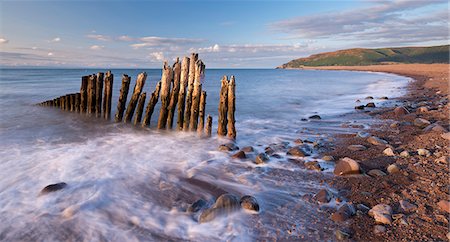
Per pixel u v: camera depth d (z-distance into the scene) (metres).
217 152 7.70
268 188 5.33
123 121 11.62
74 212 4.54
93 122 11.78
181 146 8.38
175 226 4.15
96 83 12.55
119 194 5.22
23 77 56.03
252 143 8.72
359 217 4.08
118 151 7.93
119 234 3.97
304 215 4.29
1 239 3.86
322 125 11.04
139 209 4.68
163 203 4.90
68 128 10.84
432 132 7.96
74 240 3.85
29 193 5.27
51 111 14.03
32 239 3.87
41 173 6.24
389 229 3.73
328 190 4.96
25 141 9.03
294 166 6.41
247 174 6.06
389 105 15.23
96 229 4.09
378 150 7.04
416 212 4.06
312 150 7.51
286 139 9.13
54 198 5.02
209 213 4.24
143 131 10.29
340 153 7.14
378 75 59.19
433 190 4.63
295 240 3.68
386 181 5.17
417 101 16.00
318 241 3.63
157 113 14.76
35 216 4.46
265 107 17.50
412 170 5.55
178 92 10.12
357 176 5.52
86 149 8.12
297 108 16.95
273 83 43.28
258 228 3.98
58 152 7.80
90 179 5.90
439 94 17.91
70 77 56.75
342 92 26.86
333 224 3.98
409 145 7.18
